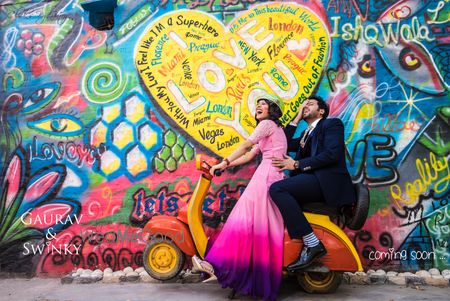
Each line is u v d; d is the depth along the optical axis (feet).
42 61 16.20
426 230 14.52
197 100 15.52
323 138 12.84
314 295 12.85
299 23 15.35
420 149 14.70
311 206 12.76
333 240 12.39
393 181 14.70
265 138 13.19
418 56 14.90
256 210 12.51
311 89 15.15
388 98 14.90
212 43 15.64
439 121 14.69
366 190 12.56
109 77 15.93
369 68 15.02
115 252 15.38
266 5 15.49
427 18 14.96
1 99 16.24
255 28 15.49
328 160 12.31
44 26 16.31
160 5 15.93
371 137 14.87
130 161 15.61
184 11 15.80
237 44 15.52
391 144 14.79
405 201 14.64
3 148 16.05
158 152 15.53
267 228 12.41
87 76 16.01
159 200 15.40
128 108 15.76
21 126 16.07
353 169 14.84
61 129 15.93
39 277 15.46
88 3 15.70
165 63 15.75
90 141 15.79
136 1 16.02
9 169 15.96
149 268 13.67
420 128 14.74
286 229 12.53
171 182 15.42
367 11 15.17
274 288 12.10
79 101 15.96
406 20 15.03
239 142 15.28
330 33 15.23
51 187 15.79
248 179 15.16
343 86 15.05
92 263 15.43
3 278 15.46
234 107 15.38
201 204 13.41
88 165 15.74
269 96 13.42
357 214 12.29
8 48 16.38
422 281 13.82
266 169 12.95
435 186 14.57
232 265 12.22
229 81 15.47
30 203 15.79
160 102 15.65
